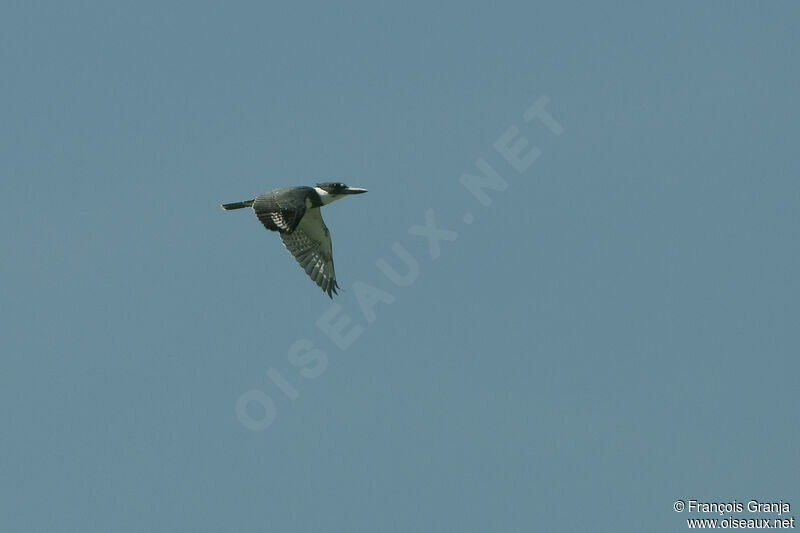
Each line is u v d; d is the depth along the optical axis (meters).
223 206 29.48
